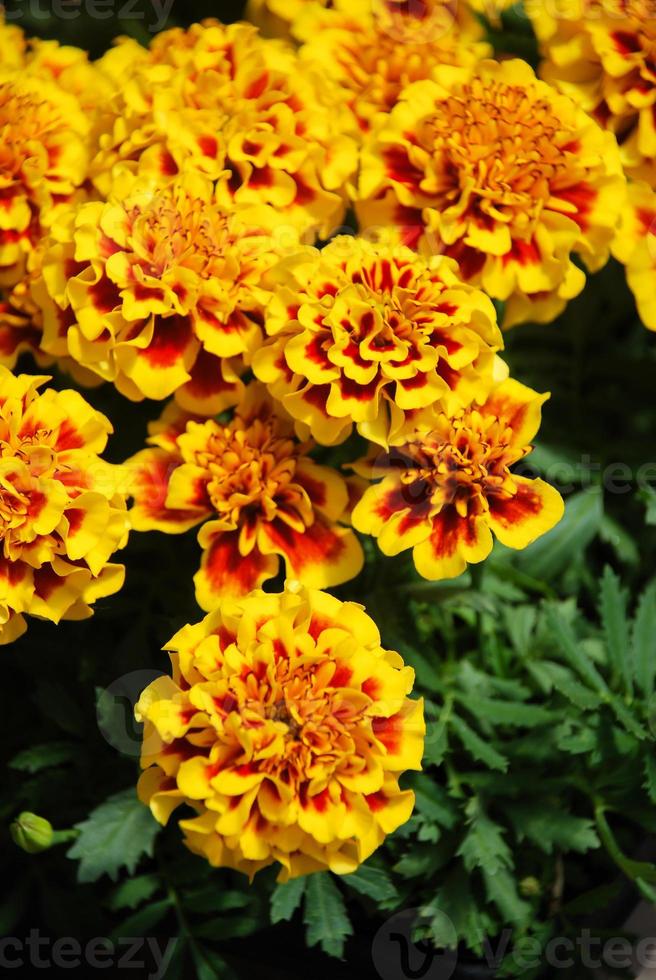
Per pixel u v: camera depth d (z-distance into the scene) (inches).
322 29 23.1
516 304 22.3
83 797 23.4
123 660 22.9
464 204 21.8
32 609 20.6
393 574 23.0
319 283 21.0
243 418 21.6
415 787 22.8
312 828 19.9
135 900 22.6
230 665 20.1
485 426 21.0
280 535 21.4
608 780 23.1
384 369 20.7
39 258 22.2
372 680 20.3
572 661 22.9
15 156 22.3
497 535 20.9
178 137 22.0
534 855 23.4
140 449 23.3
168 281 21.0
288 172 22.1
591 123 22.1
